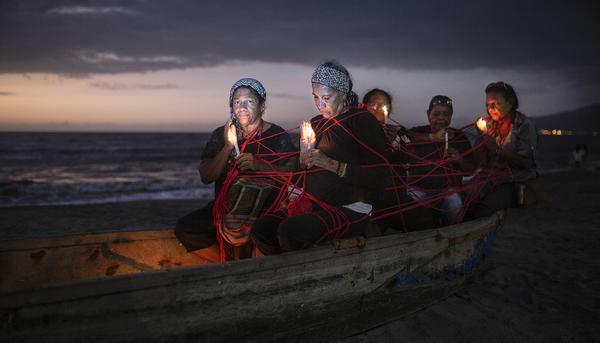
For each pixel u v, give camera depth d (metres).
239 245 3.46
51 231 7.17
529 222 7.79
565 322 3.60
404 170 4.29
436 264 3.71
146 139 119.06
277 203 3.44
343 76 3.23
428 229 3.94
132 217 8.59
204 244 3.59
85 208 9.65
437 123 4.48
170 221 8.24
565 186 13.42
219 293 2.57
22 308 2.09
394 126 4.29
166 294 2.41
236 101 3.39
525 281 4.56
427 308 3.80
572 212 8.76
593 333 3.41
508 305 3.93
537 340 3.30
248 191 3.33
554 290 4.31
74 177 28.19
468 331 3.43
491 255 5.59
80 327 2.21
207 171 3.40
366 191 3.35
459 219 4.31
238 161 3.22
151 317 2.38
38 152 58.19
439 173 4.38
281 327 2.84
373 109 4.25
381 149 3.24
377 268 3.27
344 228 3.19
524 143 4.45
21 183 21.30
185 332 2.49
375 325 3.39
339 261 3.04
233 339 2.66
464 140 4.61
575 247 6.02
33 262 3.21
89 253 3.40
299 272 2.86
